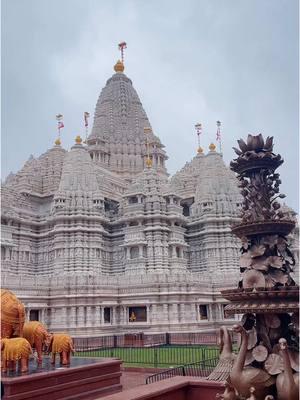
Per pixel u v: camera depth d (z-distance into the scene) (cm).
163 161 8850
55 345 2036
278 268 1041
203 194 6962
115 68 9500
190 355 3178
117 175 8125
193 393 1300
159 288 4869
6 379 1568
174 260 6134
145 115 9188
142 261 6003
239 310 1006
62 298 4706
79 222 6106
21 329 1947
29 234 6475
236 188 7175
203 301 5047
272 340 1020
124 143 8481
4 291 2003
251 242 1101
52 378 1728
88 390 1888
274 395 971
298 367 953
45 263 6450
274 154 1120
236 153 1177
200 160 8406
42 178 7250
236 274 5566
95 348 3847
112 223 6550
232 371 1000
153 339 4400
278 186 1130
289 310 945
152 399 1168
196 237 6850
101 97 9244
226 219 6594
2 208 6072
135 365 2783
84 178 6525
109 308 4928
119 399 1110
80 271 5856
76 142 6881
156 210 6219
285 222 1050
